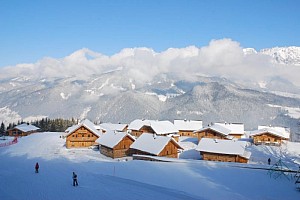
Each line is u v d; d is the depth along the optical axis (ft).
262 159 248.93
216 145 238.68
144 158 224.94
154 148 232.94
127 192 119.65
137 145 248.11
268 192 128.88
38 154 250.37
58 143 331.57
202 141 246.88
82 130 308.19
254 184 142.41
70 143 302.86
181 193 121.60
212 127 343.87
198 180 147.84
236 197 119.96
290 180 152.66
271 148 306.55
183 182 143.02
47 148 291.79
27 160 212.84
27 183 133.08
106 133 285.64
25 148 286.87
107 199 108.58
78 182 136.77
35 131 485.15
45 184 131.54
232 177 156.04
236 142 237.86
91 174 156.97
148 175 157.48
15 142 332.39
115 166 183.52
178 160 207.72
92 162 202.49
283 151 292.20
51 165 189.26
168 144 239.09
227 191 128.88
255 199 118.11
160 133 355.36
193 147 314.76
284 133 387.14
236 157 228.84
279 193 127.95
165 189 127.54
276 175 162.50
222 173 165.37
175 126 396.57
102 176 152.25
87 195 113.70
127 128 401.90
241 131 392.27
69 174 156.97
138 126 387.34
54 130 549.54
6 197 108.78
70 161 212.84
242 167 183.93
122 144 255.70
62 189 122.83
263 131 337.93
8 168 175.42
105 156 259.80
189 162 198.80
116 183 136.46
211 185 138.51
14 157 228.02
